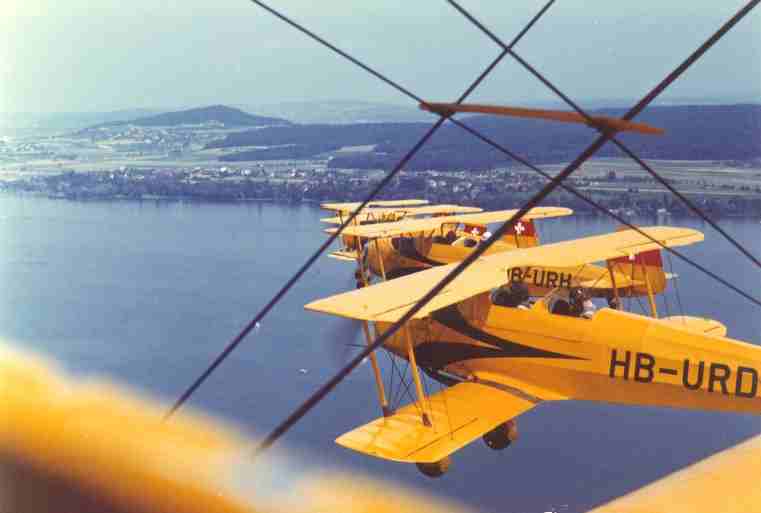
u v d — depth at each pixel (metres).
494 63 5.11
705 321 20.94
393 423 14.26
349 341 23.00
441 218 39.84
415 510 24.38
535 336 16.02
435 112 5.05
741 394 14.32
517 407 15.41
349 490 26.17
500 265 17.64
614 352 15.25
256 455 5.80
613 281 22.55
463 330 16.91
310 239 102.19
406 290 15.40
